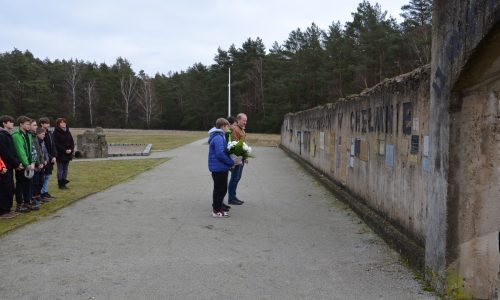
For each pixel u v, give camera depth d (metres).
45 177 9.98
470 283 4.51
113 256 5.91
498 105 4.38
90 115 82.19
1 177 7.99
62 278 5.06
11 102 75.62
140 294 4.61
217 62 75.75
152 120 84.75
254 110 71.56
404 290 4.73
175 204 9.68
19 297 4.51
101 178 13.93
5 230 7.18
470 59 4.02
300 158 19.61
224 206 8.83
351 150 9.98
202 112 78.38
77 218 8.23
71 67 83.88
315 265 5.57
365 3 49.47
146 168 16.84
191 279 5.06
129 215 8.52
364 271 5.34
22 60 78.19
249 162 19.80
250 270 5.38
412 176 6.06
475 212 4.46
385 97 7.41
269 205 9.61
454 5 4.30
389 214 7.11
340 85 50.06
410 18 41.62
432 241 4.82
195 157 22.11
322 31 60.53
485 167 4.43
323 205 9.60
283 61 66.31
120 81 86.44
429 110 5.48
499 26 3.61
